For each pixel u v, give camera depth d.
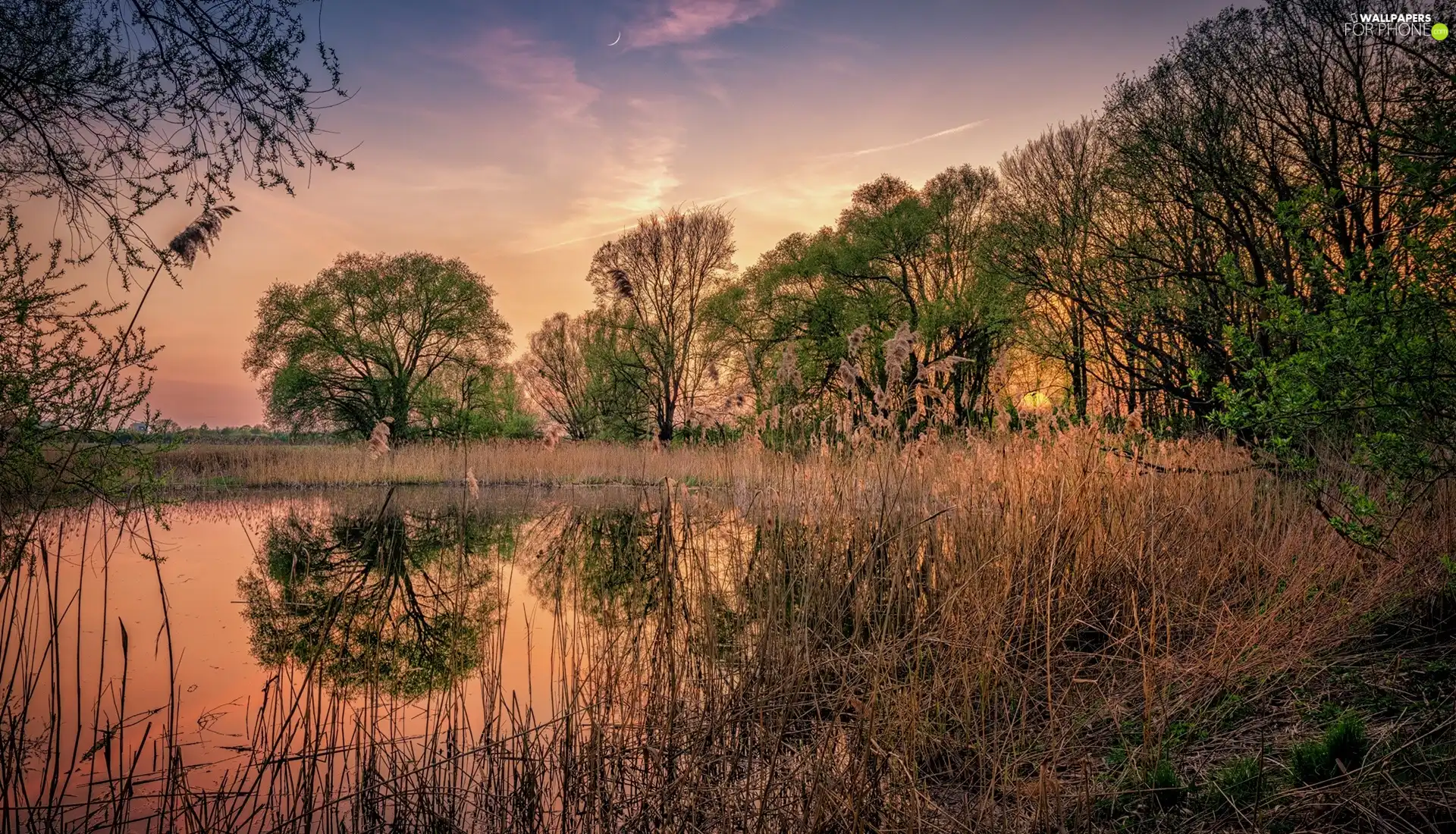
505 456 26.42
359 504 21.42
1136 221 11.80
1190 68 9.82
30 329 6.68
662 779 4.44
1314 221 5.34
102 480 7.83
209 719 5.77
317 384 38.41
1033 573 5.51
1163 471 7.18
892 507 6.23
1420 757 3.17
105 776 4.76
